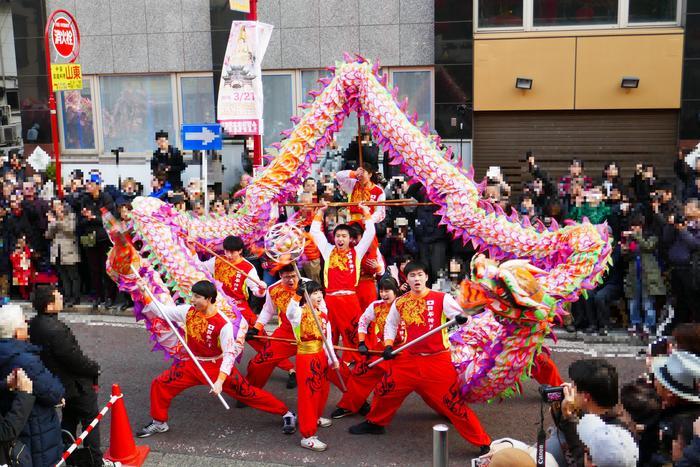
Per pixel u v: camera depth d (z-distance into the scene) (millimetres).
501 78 15516
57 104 17609
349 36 16078
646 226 10656
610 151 15516
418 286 7184
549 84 15391
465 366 7266
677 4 14953
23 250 12609
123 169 17469
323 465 7102
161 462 7191
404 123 8531
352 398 8078
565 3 15250
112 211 11742
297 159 9047
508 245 7938
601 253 7367
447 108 15766
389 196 12320
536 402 8492
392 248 11492
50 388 5613
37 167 15188
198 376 7586
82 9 17141
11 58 22406
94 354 10188
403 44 15875
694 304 8898
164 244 8445
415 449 7395
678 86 14961
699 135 15000
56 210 12141
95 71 17328
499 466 3982
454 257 11086
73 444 6082
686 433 4293
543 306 6664
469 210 8109
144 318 8078
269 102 16734
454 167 8367
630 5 15062
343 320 8875
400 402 7531
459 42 15477
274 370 9773
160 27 16922
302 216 10500
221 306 7793
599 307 10172
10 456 5301
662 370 4555
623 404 4746
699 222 9070
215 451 7426
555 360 9422
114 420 7102
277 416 8312
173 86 17172
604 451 4109
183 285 8359
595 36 15102
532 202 11578
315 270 10586
